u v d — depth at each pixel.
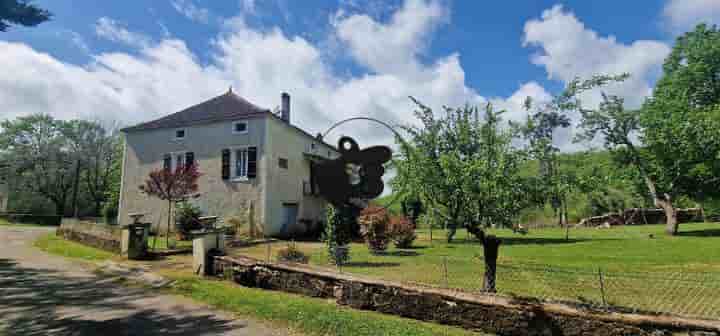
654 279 5.71
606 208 28.98
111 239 12.62
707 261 9.56
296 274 6.75
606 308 4.14
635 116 19.95
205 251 8.55
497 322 4.55
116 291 7.17
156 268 9.48
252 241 15.05
